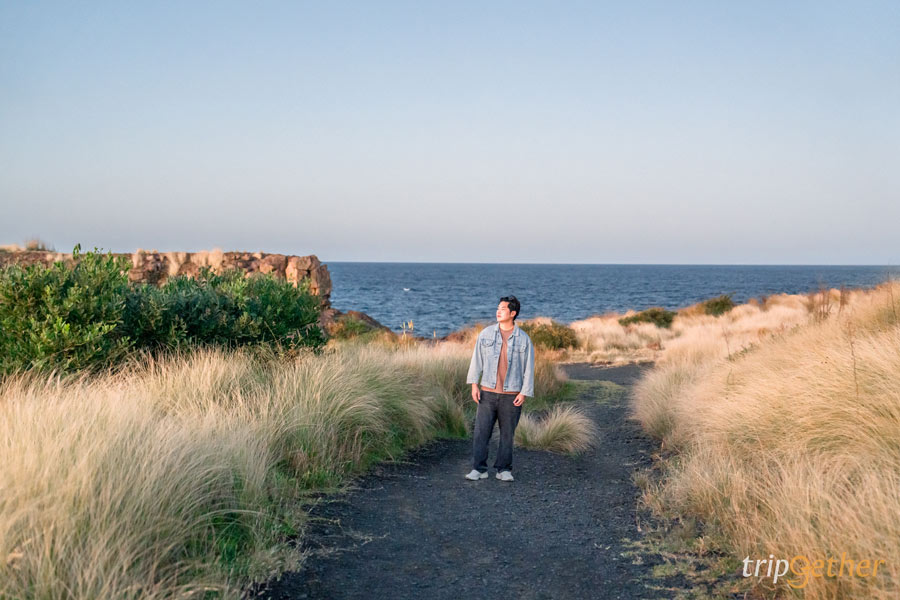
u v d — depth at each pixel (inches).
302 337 356.5
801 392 230.2
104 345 260.8
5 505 118.1
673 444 281.4
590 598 133.6
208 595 118.6
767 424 228.4
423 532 175.3
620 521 188.5
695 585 136.8
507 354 236.8
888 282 378.9
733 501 163.8
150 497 133.8
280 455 210.4
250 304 345.4
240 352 307.0
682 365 434.6
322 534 165.6
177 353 287.0
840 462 174.6
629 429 348.8
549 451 293.1
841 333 309.9
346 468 227.5
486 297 2942.9
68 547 110.7
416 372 382.9
